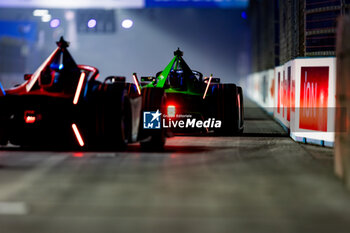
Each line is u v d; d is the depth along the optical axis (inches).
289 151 978.7
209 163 816.9
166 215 494.0
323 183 652.1
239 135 1317.7
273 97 2069.4
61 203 543.8
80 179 676.1
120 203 542.3
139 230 443.8
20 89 919.7
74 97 898.7
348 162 623.8
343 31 685.3
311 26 1272.1
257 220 476.1
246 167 777.6
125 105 933.8
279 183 651.5
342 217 486.0
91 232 438.3
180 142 1138.7
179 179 676.7
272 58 2429.9
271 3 2546.8
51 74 899.4
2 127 901.2
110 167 772.0
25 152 934.4
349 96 637.9
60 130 901.8
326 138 1060.5
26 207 526.0
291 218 482.9
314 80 1106.7
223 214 497.4
